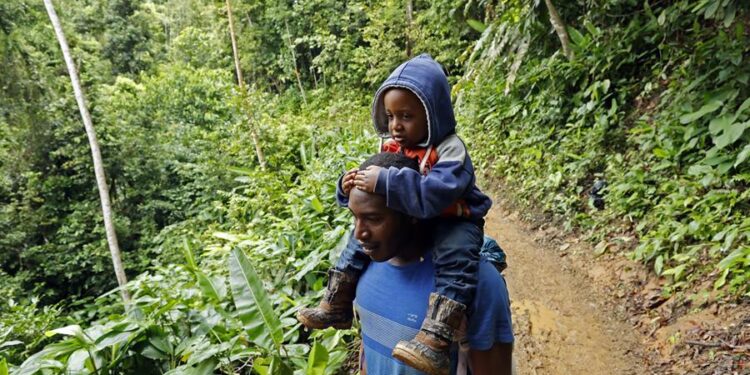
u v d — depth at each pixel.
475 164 8.52
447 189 1.14
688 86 5.09
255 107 10.62
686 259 3.88
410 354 1.12
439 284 1.20
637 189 4.88
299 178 8.30
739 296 3.30
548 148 6.77
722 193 4.16
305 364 2.70
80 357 2.74
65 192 12.77
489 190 7.49
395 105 1.25
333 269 1.53
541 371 3.35
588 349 3.53
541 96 7.38
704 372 2.96
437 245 1.25
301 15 21.30
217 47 21.64
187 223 12.05
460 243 1.22
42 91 11.95
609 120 6.26
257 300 2.52
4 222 11.55
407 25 15.62
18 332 5.21
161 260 11.28
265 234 6.33
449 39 13.20
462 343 1.24
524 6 7.13
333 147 10.20
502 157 7.73
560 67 6.98
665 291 3.79
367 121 13.30
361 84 19.09
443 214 1.26
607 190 5.33
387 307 1.29
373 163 1.23
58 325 5.84
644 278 4.07
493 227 6.16
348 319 1.56
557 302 4.18
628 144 5.74
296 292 3.78
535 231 5.73
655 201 4.64
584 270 4.57
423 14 13.84
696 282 3.67
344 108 17.00
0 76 11.22
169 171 14.06
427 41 14.45
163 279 4.25
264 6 22.08
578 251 4.91
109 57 19.83
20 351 5.12
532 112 7.57
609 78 6.59
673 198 4.45
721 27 5.39
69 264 11.72
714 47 5.01
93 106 12.77
